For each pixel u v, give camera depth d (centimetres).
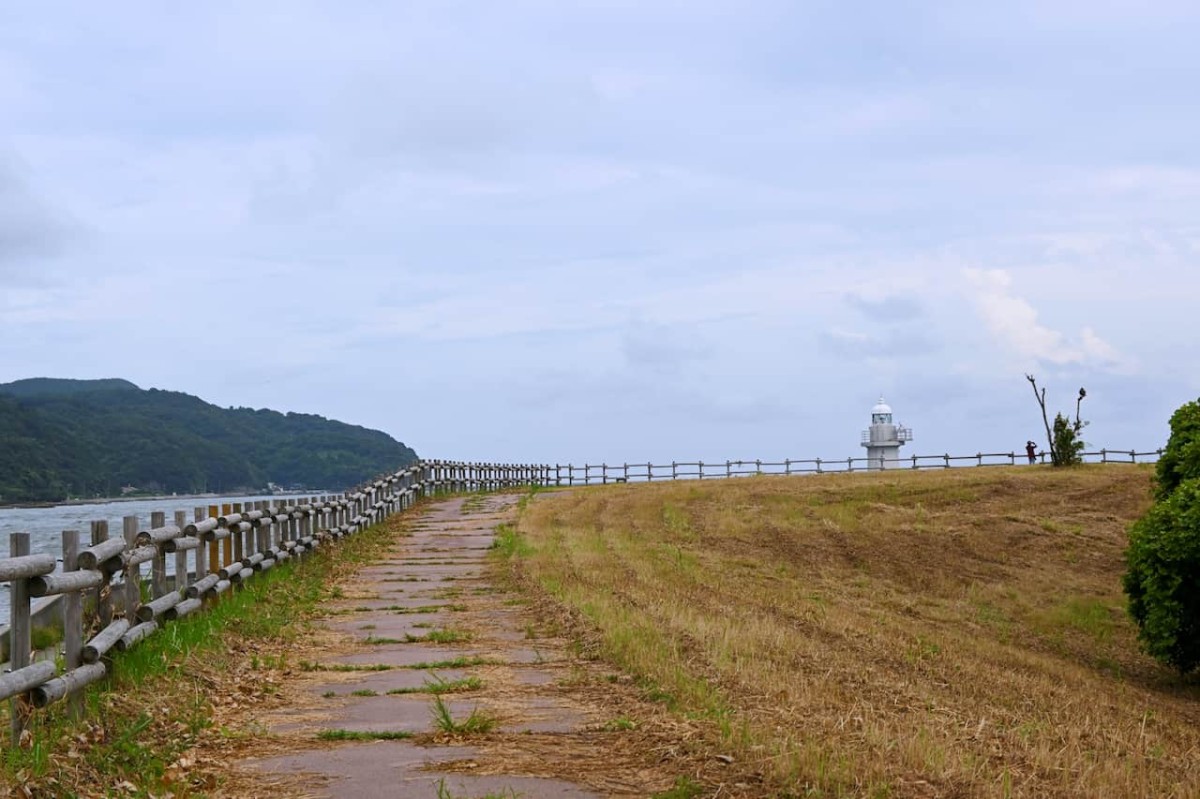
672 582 2527
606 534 3600
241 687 1279
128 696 1101
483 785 865
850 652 1919
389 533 3488
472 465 6075
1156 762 1187
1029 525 4003
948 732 1096
